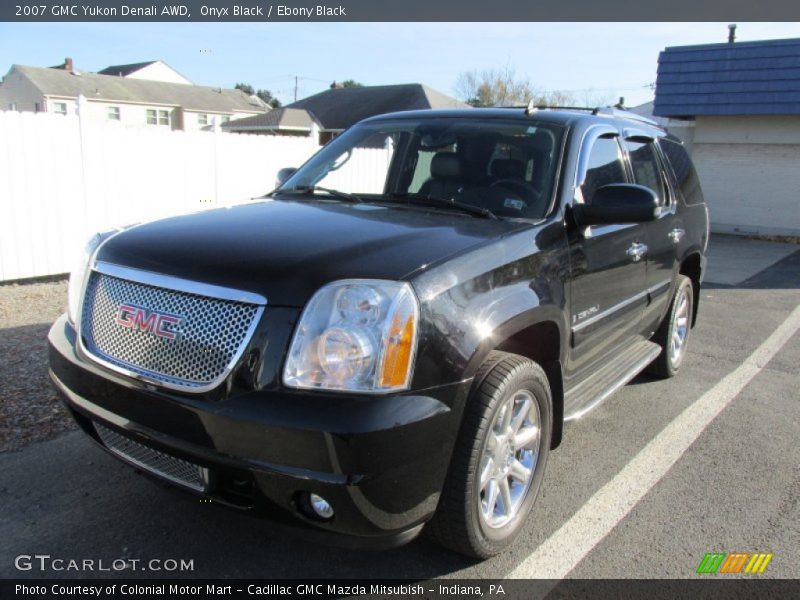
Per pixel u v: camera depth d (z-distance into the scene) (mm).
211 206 3594
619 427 4520
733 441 4348
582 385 3932
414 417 2316
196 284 2475
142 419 2516
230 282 2426
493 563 2918
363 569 2840
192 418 2371
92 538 2949
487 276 2717
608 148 4078
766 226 17328
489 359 2787
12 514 3086
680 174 5301
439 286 2500
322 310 2330
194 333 2432
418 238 2766
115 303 2682
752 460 4070
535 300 2918
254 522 2492
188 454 2395
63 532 2977
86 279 2904
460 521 2658
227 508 2484
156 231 2916
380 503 2305
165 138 9445
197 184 9930
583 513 3375
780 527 3309
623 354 4594
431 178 3818
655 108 17812
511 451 2955
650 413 4797
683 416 4758
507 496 2955
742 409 4941
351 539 2404
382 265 2469
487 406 2619
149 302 2572
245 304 2377
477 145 3787
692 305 5828
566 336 3287
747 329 7480
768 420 4742
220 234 2797
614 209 3314
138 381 2520
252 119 36875
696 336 7086
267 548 2951
